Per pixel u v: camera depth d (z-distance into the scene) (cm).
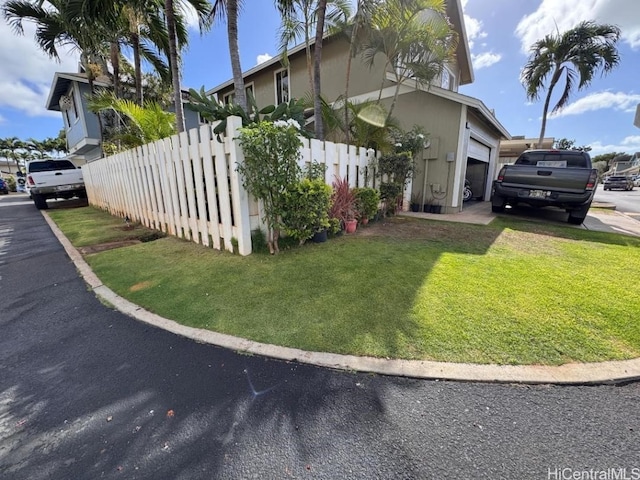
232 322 236
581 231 541
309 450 131
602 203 1075
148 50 951
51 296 294
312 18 731
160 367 189
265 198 381
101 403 160
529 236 502
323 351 197
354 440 135
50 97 1527
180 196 472
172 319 245
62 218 758
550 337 206
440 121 768
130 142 758
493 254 397
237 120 359
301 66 1092
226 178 384
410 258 379
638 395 159
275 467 124
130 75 1135
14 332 233
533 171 638
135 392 168
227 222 400
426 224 611
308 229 419
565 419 145
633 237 492
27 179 993
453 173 760
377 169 654
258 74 1256
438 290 283
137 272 349
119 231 574
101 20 657
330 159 500
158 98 1231
